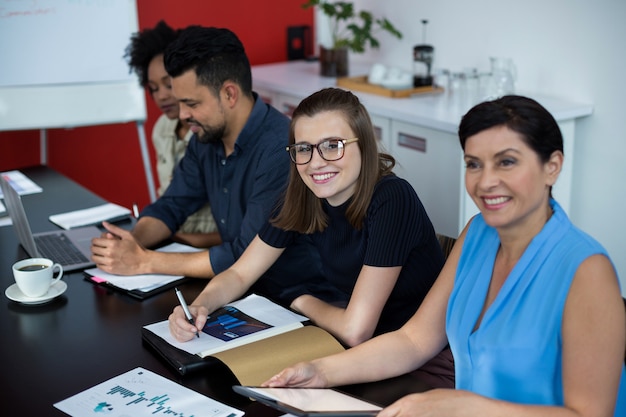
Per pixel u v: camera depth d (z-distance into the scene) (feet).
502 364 4.04
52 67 11.10
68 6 11.01
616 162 9.65
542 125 3.82
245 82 6.98
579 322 3.77
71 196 8.89
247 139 7.05
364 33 12.21
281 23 14.40
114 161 13.67
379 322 5.85
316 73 13.08
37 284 5.82
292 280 6.86
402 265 5.49
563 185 10.03
